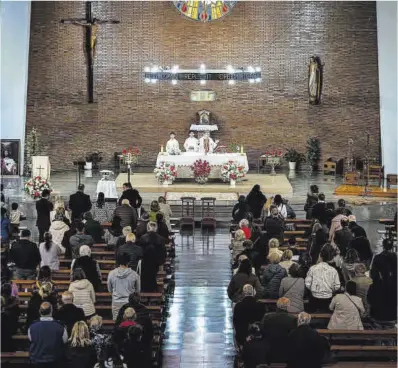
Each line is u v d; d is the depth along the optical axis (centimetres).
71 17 3938
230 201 3259
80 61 3972
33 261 1959
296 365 1389
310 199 2623
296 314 1667
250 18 4016
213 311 2091
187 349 1833
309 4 4006
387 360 1616
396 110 3909
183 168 3503
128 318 1448
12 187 3544
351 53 4009
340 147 4044
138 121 4047
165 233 2247
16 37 3912
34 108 3959
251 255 1959
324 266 1752
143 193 3397
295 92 4038
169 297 2200
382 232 2878
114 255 2183
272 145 4062
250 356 1422
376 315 1772
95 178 3784
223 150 3869
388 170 3909
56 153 3984
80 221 2209
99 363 1323
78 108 3994
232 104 4056
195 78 3231
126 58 4019
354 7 3997
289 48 4022
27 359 1499
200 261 2564
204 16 4006
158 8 4006
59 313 1518
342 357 1616
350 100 4025
